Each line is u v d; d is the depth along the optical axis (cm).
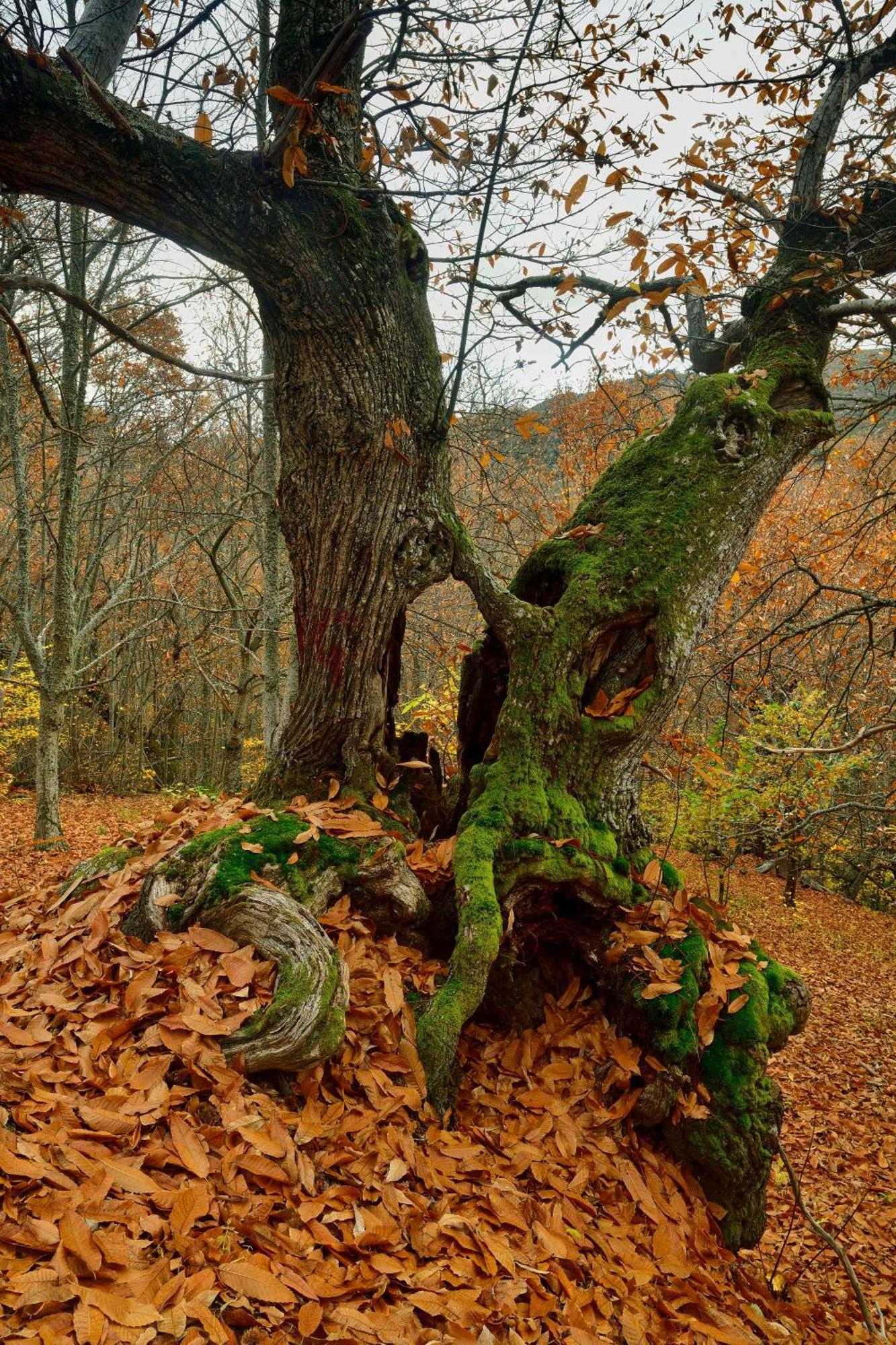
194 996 250
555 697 350
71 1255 165
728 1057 320
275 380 346
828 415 386
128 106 274
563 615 356
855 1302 398
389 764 394
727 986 324
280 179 289
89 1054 232
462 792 404
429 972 315
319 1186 222
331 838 324
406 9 237
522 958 340
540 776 348
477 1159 261
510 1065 316
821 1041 865
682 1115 312
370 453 334
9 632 1847
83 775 1897
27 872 906
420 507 353
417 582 360
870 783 1179
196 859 306
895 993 1045
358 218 311
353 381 327
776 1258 438
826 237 403
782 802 936
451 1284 207
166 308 898
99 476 1324
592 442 745
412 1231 220
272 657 929
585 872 329
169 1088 226
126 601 1104
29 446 1383
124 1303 159
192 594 1870
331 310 314
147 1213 186
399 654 407
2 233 689
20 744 1770
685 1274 263
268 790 379
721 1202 313
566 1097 308
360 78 327
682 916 334
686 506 362
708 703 1059
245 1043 240
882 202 402
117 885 321
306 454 345
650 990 305
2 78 240
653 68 342
